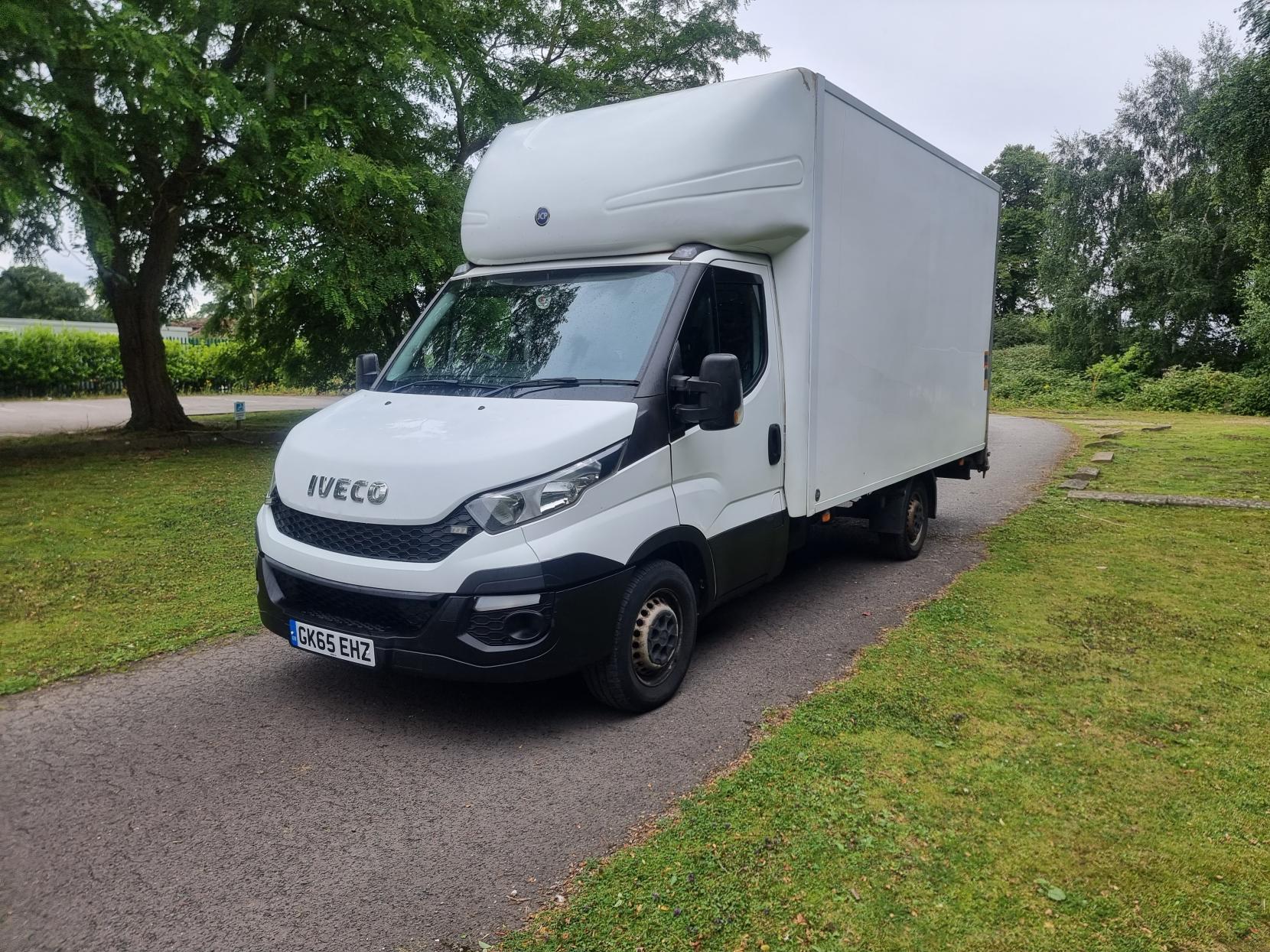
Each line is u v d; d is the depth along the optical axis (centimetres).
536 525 371
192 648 525
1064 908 279
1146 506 1026
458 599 365
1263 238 2144
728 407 414
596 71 1959
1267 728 410
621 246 476
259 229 1280
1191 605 613
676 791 355
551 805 343
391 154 1416
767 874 295
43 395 3703
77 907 280
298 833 324
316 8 1313
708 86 490
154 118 1127
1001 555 774
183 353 4206
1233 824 327
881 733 404
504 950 259
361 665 388
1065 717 422
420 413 427
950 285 746
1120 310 3900
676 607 446
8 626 558
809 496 530
